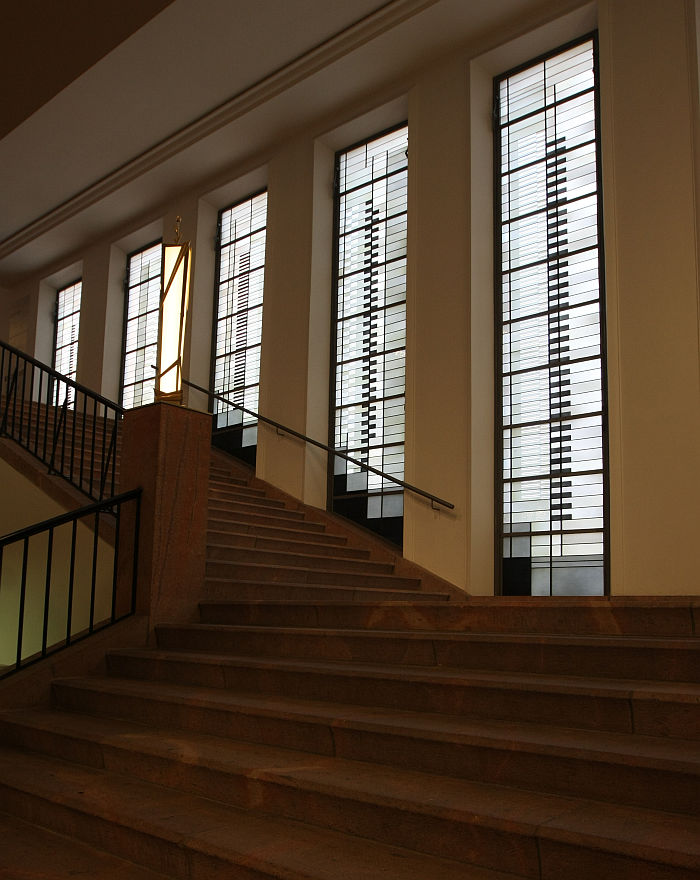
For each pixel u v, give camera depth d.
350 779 2.64
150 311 12.20
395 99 9.02
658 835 2.05
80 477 6.23
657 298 6.73
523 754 2.53
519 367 7.95
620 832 2.07
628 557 6.57
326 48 8.66
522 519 7.68
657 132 6.96
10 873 2.58
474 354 7.89
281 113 9.63
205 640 4.43
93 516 5.79
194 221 11.13
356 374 9.29
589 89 7.82
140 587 4.81
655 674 2.98
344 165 9.89
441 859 2.30
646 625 3.40
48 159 10.96
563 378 7.61
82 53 2.29
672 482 6.44
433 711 3.11
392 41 8.41
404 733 2.79
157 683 4.09
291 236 9.84
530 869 2.14
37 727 3.71
